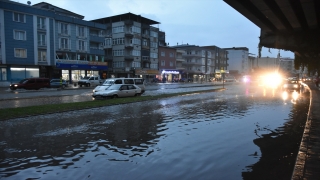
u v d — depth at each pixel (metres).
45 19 43.12
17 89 31.92
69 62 46.81
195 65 86.12
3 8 37.69
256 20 15.82
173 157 6.16
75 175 5.10
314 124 9.53
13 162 5.85
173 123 10.45
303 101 19.45
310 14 14.50
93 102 17.02
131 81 26.61
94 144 7.32
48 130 9.05
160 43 81.19
